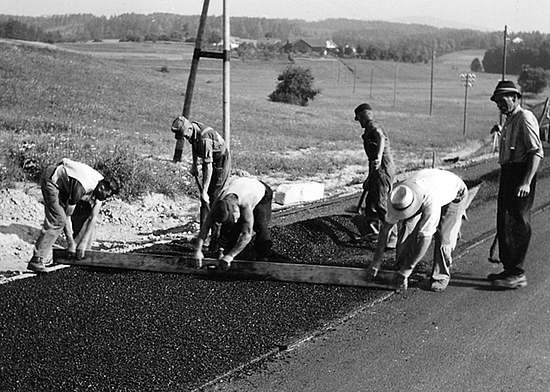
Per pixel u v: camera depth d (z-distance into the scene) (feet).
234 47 421.59
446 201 24.02
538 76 275.59
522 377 19.15
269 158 66.80
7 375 18.65
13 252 31.24
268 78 298.15
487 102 254.68
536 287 26.53
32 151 46.01
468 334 22.02
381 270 25.68
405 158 83.10
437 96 282.77
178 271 27.30
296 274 26.35
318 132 111.14
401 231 26.50
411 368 19.60
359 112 30.83
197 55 36.09
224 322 22.62
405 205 23.22
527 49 431.43
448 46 628.28
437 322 22.95
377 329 22.36
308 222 34.55
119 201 40.83
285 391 18.16
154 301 24.36
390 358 20.24
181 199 45.42
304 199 46.80
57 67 140.97
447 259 25.63
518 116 24.98
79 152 49.62
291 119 132.05
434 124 153.79
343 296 25.14
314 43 458.50
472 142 116.57
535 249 32.01
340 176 61.16
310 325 22.53
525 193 24.91
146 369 19.20
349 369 19.51
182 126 28.58
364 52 476.95
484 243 32.63
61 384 18.21
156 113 110.32
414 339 21.61
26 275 27.40
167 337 21.36
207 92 161.48
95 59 174.91
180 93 147.13
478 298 25.22
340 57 444.55
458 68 453.58
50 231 27.20
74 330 21.79
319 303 24.43
